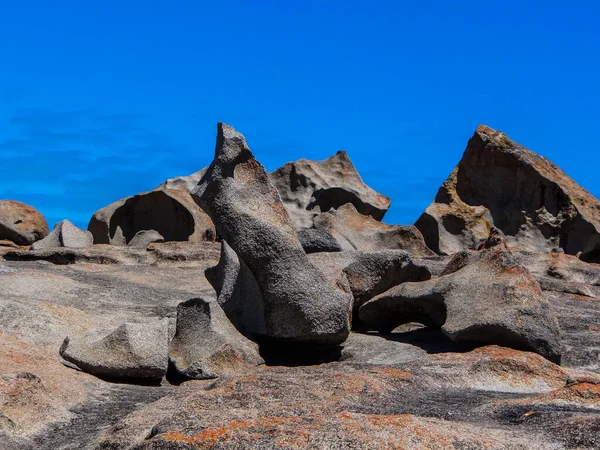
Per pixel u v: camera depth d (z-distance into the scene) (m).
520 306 13.17
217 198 13.70
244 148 13.84
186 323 13.13
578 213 27.67
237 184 13.73
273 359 13.52
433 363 12.09
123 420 9.39
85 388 11.21
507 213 28.39
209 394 9.46
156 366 11.96
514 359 12.06
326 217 21.44
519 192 28.36
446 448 7.53
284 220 13.73
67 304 15.66
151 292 17.48
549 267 21.86
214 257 22.44
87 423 9.90
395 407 9.60
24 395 9.86
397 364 12.15
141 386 11.93
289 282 13.40
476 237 27.70
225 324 13.13
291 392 9.59
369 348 13.75
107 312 15.28
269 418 8.02
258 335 13.62
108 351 11.99
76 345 12.05
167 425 8.45
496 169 28.50
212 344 12.65
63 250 22.84
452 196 28.50
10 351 11.59
